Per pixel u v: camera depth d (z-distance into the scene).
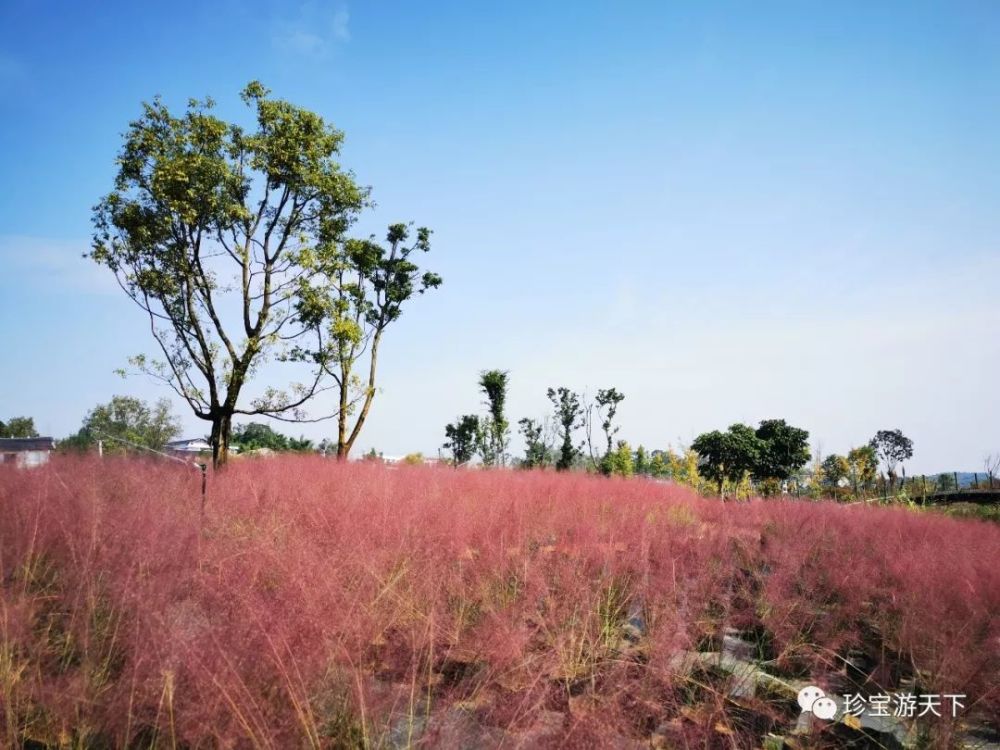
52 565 4.65
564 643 4.17
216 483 8.84
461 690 3.52
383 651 3.74
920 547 7.11
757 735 3.61
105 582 3.98
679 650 4.25
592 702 3.38
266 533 5.87
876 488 18.88
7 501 6.16
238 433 32.22
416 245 21.81
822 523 8.95
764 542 7.84
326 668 3.19
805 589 5.71
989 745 3.79
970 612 4.93
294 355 15.52
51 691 3.12
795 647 4.69
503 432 23.55
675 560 5.86
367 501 7.38
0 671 3.28
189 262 13.84
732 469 19.31
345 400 19.19
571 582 5.11
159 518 5.37
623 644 4.54
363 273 20.98
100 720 3.02
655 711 3.53
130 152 13.35
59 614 3.92
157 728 2.99
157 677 3.06
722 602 5.21
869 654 4.91
